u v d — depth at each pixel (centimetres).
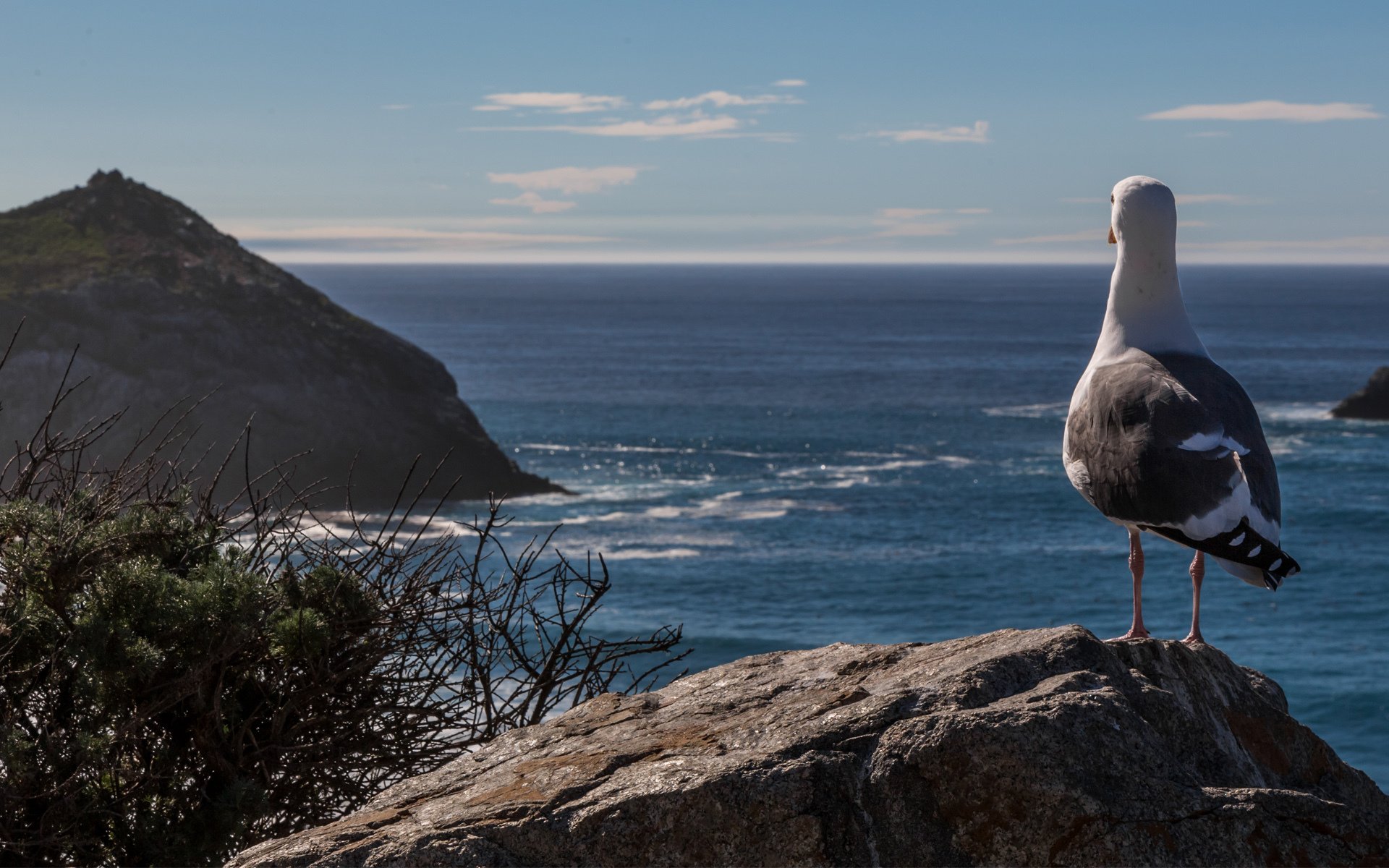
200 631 503
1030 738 345
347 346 7150
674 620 4334
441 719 575
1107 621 4416
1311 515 6384
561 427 10025
